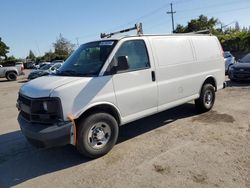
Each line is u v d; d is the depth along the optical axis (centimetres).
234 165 416
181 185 371
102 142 478
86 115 461
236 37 2902
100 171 430
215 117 670
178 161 441
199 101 692
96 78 464
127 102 506
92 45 534
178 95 613
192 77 647
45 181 415
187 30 5569
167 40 593
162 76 567
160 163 439
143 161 451
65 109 427
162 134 573
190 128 599
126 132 601
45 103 430
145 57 540
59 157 498
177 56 608
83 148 455
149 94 542
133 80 512
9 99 1255
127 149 505
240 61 1312
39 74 2095
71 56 562
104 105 477
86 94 449
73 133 431
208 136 543
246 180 373
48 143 423
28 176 436
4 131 691
